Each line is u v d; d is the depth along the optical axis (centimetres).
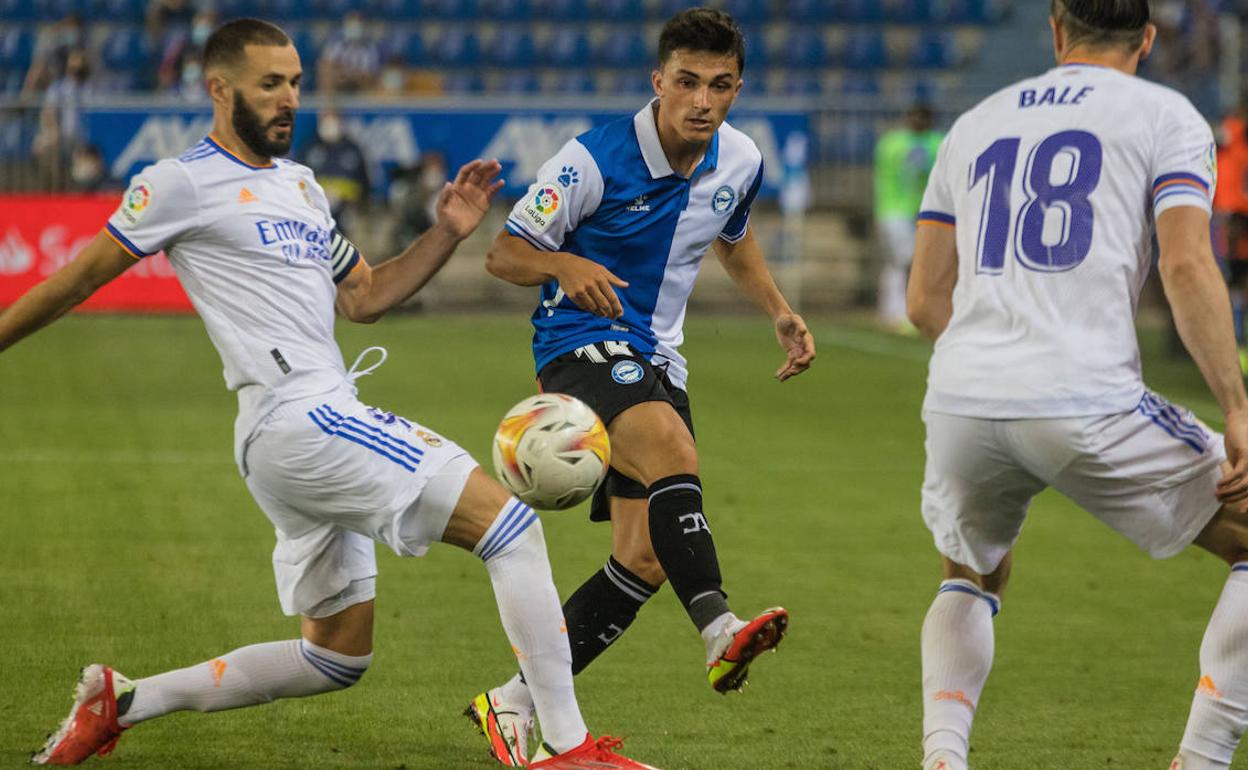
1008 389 1289
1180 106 1304
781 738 1588
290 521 1408
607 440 1427
